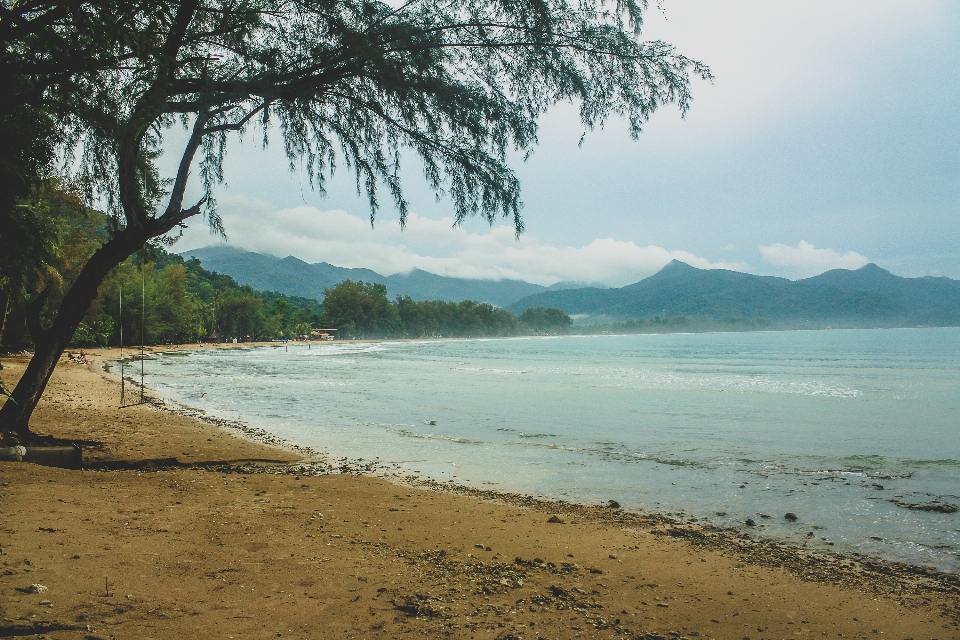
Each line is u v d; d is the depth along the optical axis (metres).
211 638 3.49
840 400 26.38
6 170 4.07
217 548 5.45
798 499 9.57
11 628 3.22
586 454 13.41
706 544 7.14
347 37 4.55
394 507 8.24
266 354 83.75
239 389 29.45
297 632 3.71
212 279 174.12
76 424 14.03
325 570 5.07
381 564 5.42
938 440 15.77
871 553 6.88
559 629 4.18
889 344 121.00
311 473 10.76
